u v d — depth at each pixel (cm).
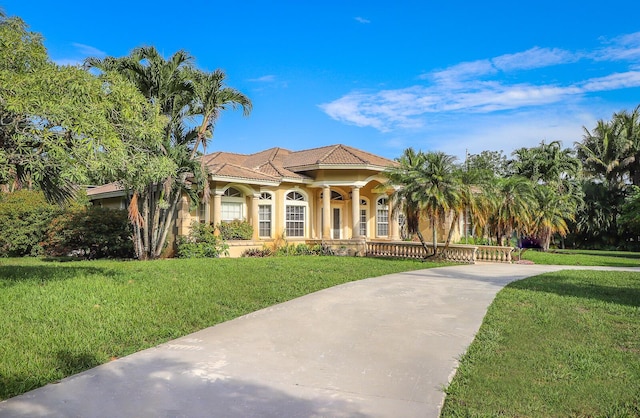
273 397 485
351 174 2559
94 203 2944
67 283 1092
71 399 474
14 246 2223
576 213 4069
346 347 674
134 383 521
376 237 2939
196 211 2333
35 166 914
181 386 513
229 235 2264
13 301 891
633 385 533
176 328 770
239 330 765
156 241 1986
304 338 719
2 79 842
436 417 444
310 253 2462
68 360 594
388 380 542
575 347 677
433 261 2169
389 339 717
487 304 1002
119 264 1631
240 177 2238
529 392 509
